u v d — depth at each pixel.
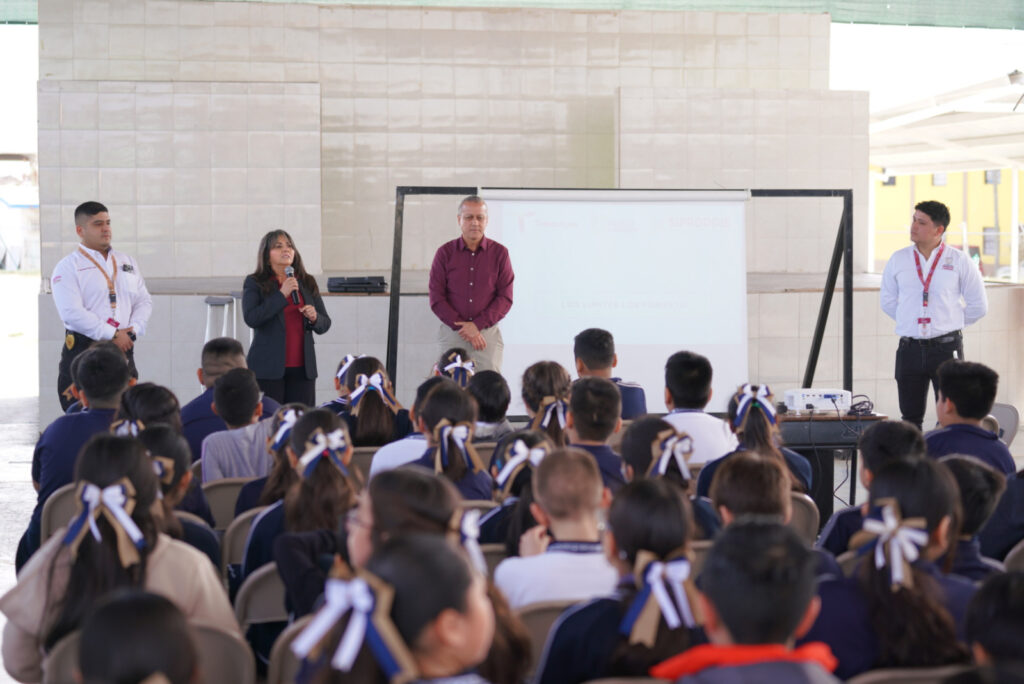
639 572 1.74
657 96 9.25
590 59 9.47
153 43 8.93
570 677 1.81
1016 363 8.26
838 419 4.77
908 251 5.86
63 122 8.41
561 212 6.17
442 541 1.22
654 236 6.23
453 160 9.34
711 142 9.36
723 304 6.29
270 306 5.24
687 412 3.62
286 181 8.75
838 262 6.25
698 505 2.75
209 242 8.69
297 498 2.49
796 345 7.85
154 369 7.52
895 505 2.00
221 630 1.95
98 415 3.46
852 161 9.59
